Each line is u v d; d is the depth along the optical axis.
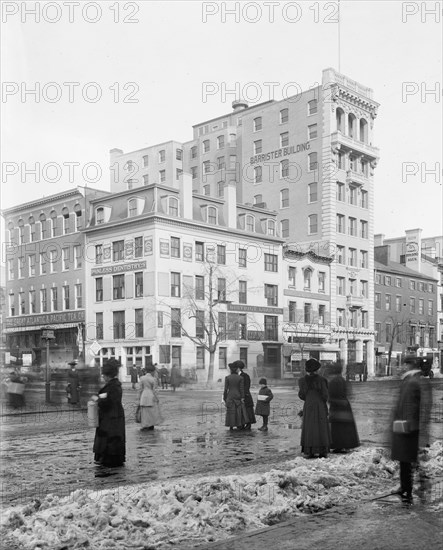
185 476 9.72
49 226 57.06
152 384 17.06
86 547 5.91
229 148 73.69
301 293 60.47
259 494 7.72
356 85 67.75
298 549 5.80
